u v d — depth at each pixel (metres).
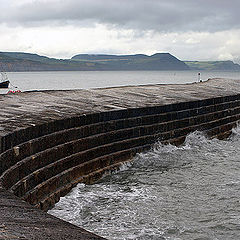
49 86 115.12
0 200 8.09
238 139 28.86
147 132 22.11
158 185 17.25
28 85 117.75
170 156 22.08
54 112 18.19
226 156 22.81
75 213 13.99
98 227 12.90
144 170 19.47
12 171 12.53
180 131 24.81
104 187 16.88
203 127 27.12
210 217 13.89
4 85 82.62
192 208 14.66
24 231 6.31
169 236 12.37
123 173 18.97
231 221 13.57
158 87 32.84
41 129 15.15
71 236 6.36
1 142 12.20
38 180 14.19
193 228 12.98
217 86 37.88
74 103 21.44
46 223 6.90
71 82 142.25
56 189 15.26
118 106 21.61
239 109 32.78
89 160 17.86
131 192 16.27
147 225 13.12
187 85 36.75
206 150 24.11
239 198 15.73
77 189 16.25
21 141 13.80
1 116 16.38
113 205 14.79
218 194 16.16
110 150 19.30
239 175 18.88
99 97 24.58
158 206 14.80
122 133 20.30
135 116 21.39
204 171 19.48
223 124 29.81
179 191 16.45
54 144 15.82
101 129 18.97
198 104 26.92
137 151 21.19
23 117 16.45
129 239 12.06
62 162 15.91
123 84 132.00
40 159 14.57
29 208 7.74
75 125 17.36
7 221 6.73
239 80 45.81
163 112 23.55
